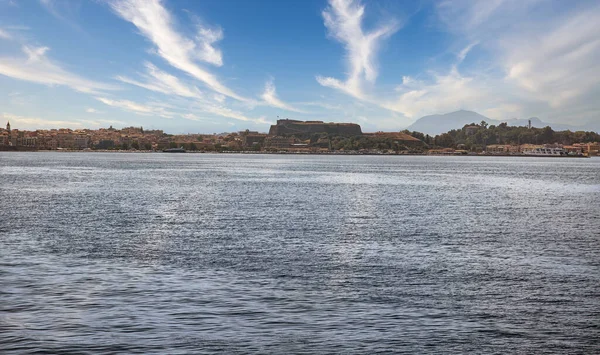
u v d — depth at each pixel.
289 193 92.56
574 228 52.16
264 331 22.44
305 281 30.05
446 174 174.12
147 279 30.19
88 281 29.67
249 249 39.19
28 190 93.88
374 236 45.91
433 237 45.66
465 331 22.67
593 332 22.69
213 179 133.00
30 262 34.16
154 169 187.38
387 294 27.66
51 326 22.81
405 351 20.70
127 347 20.78
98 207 67.25
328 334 22.19
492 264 34.84
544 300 26.88
